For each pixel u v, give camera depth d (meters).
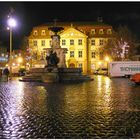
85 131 10.36
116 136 9.62
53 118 12.84
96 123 11.72
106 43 102.88
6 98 20.58
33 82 41.91
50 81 41.53
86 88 29.78
